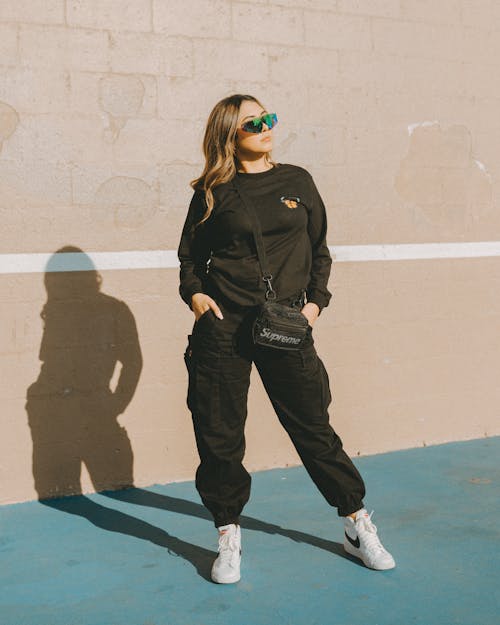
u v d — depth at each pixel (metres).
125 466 4.07
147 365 4.11
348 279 4.56
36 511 3.71
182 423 4.18
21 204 3.87
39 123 3.89
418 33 4.73
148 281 4.11
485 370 4.94
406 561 2.93
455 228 4.86
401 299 4.71
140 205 4.09
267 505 3.69
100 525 3.48
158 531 3.38
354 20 4.57
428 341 4.78
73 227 3.96
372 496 3.79
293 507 3.65
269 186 2.75
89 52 3.98
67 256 3.95
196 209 2.81
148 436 4.12
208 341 2.71
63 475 3.95
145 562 3.01
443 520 3.40
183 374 4.18
